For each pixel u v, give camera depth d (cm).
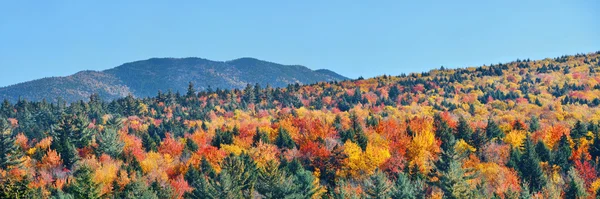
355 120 12644
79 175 6444
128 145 10319
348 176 8619
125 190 6850
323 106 19938
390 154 9138
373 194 6506
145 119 17788
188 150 9912
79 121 11331
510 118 15800
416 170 8031
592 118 15688
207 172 8150
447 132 10800
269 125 13925
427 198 6556
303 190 6719
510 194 6656
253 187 6981
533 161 8131
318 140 10356
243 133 11875
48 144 10300
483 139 10244
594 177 8256
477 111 17988
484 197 6712
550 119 15588
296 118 14488
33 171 8425
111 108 19988
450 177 6500
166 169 8706
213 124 15525
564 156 9044
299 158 9425
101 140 10206
